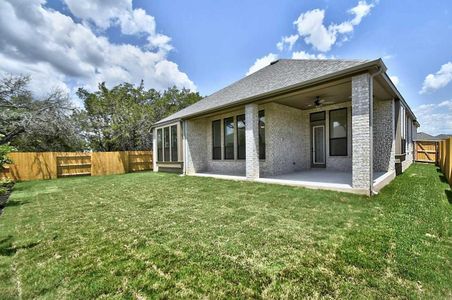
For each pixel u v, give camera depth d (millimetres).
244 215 4539
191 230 3854
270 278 2467
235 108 9172
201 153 12289
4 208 5816
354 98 5816
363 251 2961
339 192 5996
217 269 2662
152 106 23266
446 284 2312
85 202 6234
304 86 6656
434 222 3902
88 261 2934
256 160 8367
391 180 7852
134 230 3955
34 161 11828
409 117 13297
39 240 3662
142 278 2525
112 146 19719
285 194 6043
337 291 2242
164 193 6988
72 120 15383
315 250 3023
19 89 13688
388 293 2199
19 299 2270
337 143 10023
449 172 7184
